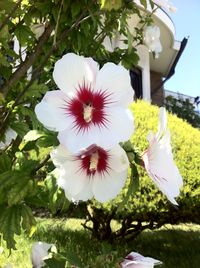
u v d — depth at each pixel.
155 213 1.46
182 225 2.46
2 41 0.50
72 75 0.29
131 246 1.72
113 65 0.29
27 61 0.51
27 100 0.50
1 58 0.49
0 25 0.47
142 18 0.72
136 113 1.56
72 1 0.51
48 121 0.29
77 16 0.53
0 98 0.43
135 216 1.51
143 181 1.44
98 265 0.37
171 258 1.58
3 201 0.36
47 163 0.37
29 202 0.37
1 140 0.49
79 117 0.29
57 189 0.34
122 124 0.28
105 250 0.38
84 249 1.48
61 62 0.29
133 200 1.44
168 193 0.29
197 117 4.64
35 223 0.36
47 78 0.60
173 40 3.21
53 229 1.75
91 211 1.59
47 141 0.33
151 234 2.13
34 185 0.36
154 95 3.92
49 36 0.54
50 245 0.42
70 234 1.71
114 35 0.73
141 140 1.37
